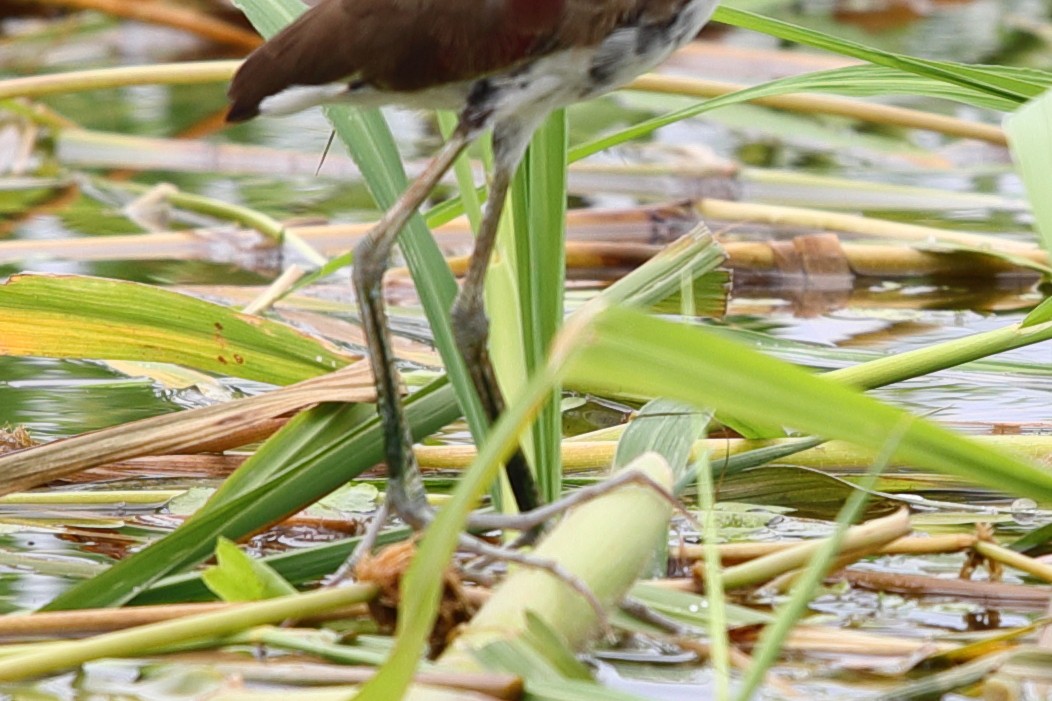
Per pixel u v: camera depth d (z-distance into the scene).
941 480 6.47
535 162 5.57
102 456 5.96
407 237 5.84
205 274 9.61
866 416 3.63
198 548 5.33
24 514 6.25
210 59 13.87
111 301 6.85
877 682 4.64
